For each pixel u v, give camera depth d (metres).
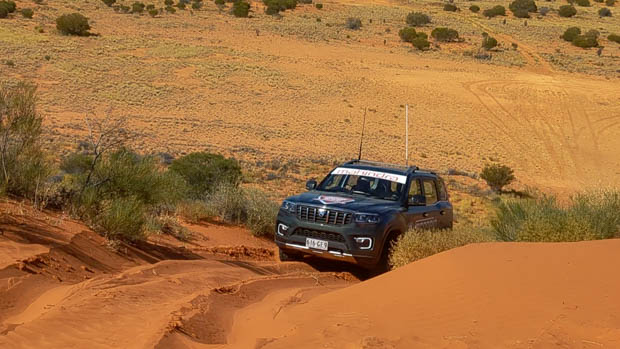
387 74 88.00
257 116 66.75
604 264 5.32
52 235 8.48
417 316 4.93
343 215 10.15
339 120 68.00
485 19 138.75
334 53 98.75
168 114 63.84
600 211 10.80
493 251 6.21
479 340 4.10
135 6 116.38
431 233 9.95
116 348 4.75
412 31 112.19
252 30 110.81
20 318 5.69
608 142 65.00
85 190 10.70
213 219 15.84
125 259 8.95
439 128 67.56
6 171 10.34
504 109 75.19
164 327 5.15
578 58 106.06
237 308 6.75
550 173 54.22
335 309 5.65
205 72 79.94
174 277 7.90
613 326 4.02
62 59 78.44
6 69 71.06
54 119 54.56
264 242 14.48
